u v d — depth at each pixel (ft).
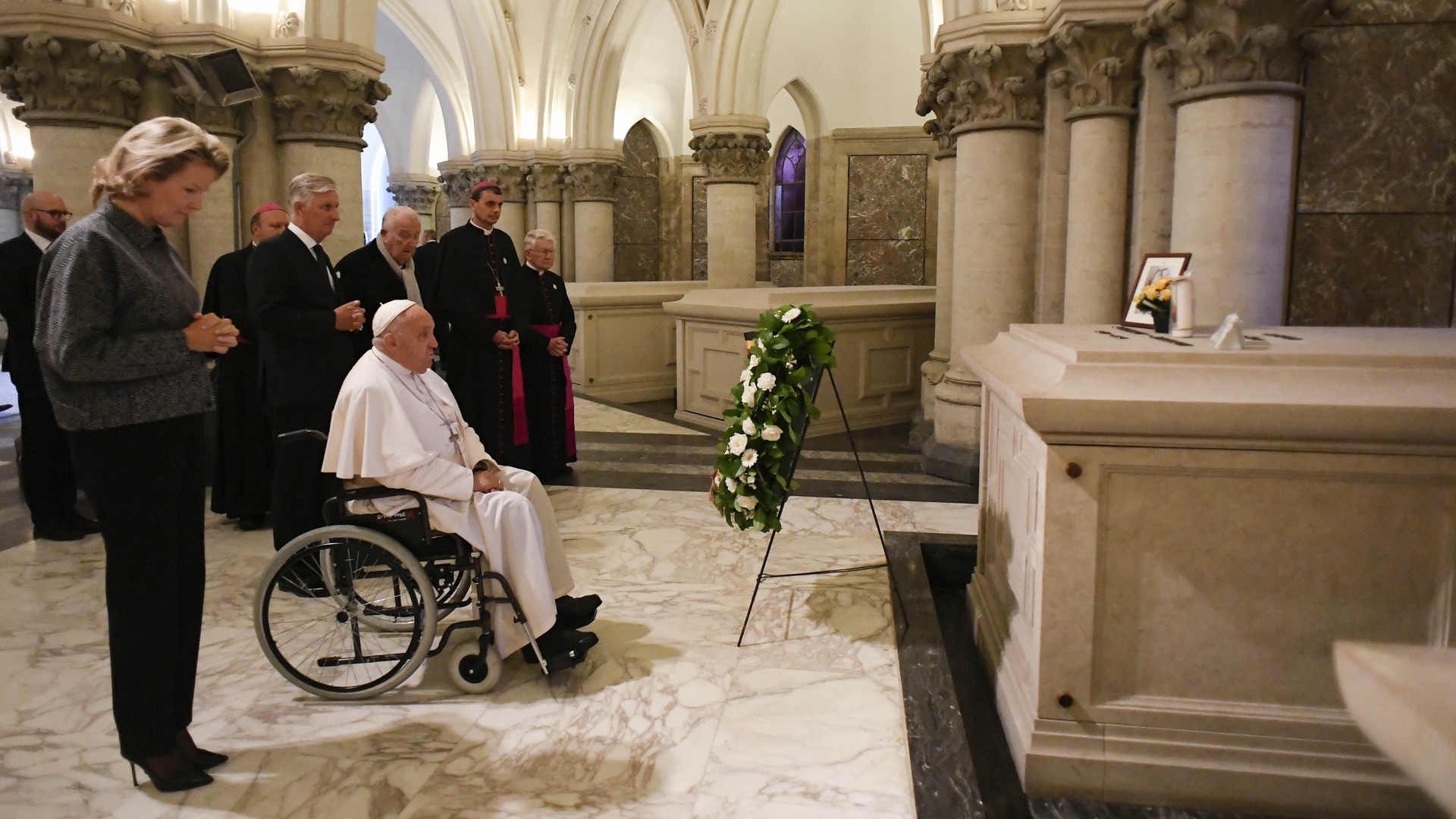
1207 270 13.42
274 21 20.11
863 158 44.21
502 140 43.27
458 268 16.70
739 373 23.70
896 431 23.98
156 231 7.46
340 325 12.60
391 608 10.23
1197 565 7.39
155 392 7.23
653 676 9.96
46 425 14.60
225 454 14.97
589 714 9.14
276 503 11.82
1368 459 6.98
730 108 32.27
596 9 40.32
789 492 11.09
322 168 20.61
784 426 11.00
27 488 14.73
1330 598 7.24
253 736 8.68
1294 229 13.20
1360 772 7.34
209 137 7.29
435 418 9.92
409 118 57.93
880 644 10.77
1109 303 16.53
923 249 44.01
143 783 7.93
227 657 10.43
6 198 53.26
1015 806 7.63
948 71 18.29
